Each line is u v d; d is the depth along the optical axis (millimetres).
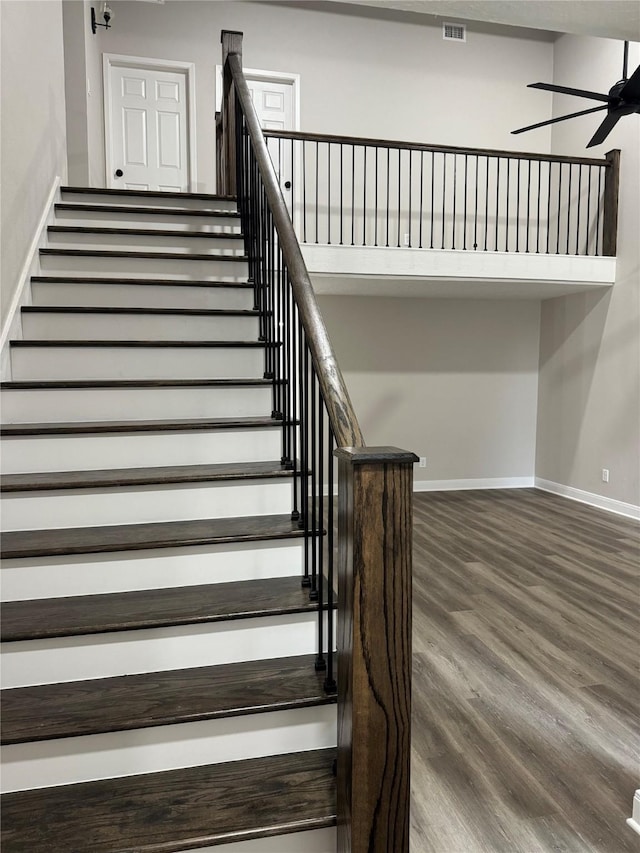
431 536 4898
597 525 5270
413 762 2066
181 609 1754
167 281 2957
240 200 3559
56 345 2564
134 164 5938
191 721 1529
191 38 5895
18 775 1478
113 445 2217
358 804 1324
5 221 2520
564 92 3375
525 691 2527
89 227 3264
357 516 1270
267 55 6020
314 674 1717
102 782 1516
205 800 1458
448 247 6613
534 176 6746
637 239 5395
